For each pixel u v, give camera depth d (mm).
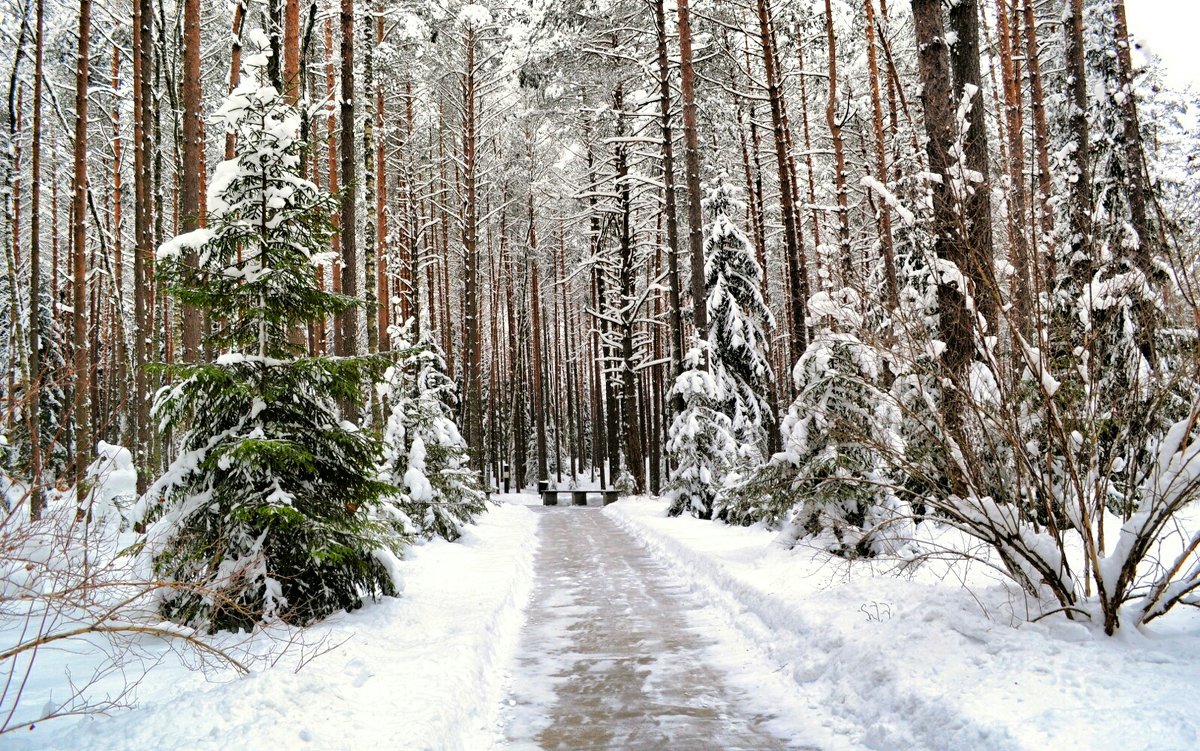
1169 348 5242
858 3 18625
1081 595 5461
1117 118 10383
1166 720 3414
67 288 28156
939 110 7996
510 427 42375
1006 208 5934
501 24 24656
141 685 4980
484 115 28906
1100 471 5285
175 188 19156
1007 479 5535
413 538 11703
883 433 7035
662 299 32531
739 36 21453
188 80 11609
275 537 6547
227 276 7141
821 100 23141
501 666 6617
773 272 31297
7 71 21016
